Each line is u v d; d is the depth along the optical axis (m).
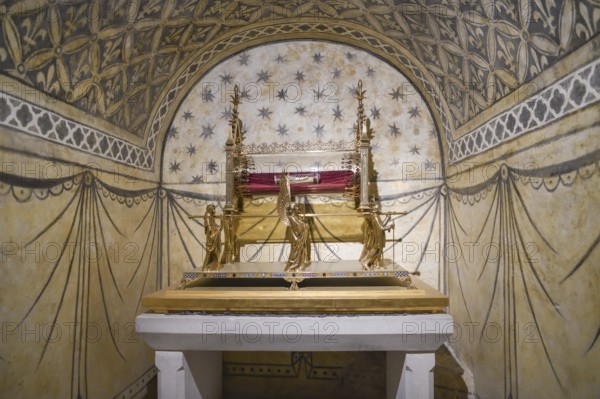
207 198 2.75
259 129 2.75
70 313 1.81
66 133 1.79
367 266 2.00
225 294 1.87
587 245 1.29
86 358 1.92
